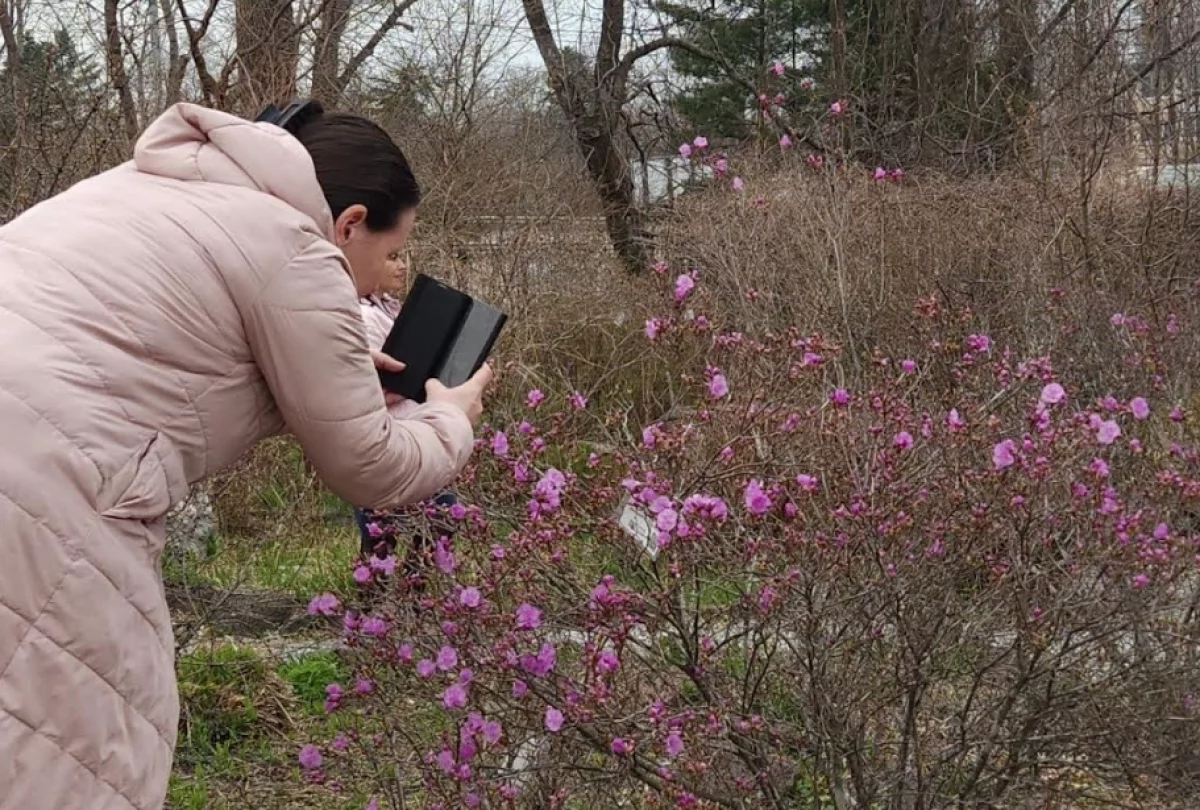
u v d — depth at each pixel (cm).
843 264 635
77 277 175
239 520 556
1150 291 570
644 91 1491
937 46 1442
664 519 241
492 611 266
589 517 276
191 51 722
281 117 211
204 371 181
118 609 171
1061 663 282
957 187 848
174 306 177
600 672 257
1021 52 1219
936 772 273
